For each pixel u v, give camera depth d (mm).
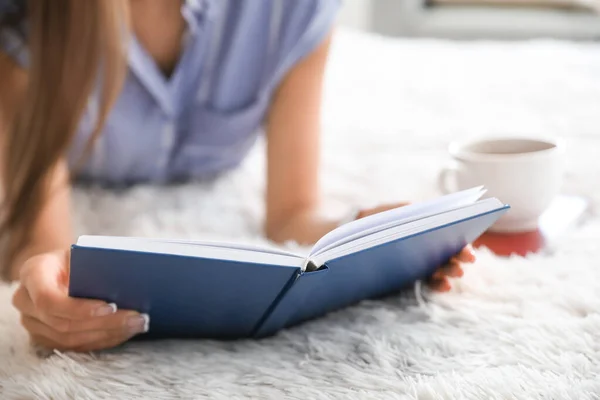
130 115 1190
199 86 1213
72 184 1314
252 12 1158
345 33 2434
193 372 658
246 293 635
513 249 860
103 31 919
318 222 1027
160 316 684
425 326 721
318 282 642
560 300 741
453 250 747
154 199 1234
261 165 1421
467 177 876
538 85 1739
